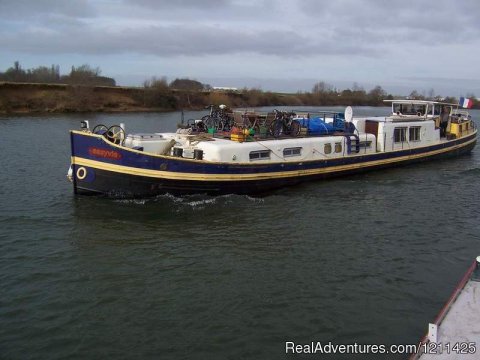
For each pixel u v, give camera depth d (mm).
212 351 10211
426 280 13609
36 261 14375
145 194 19281
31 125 51875
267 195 21609
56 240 15992
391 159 28062
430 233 17453
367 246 15992
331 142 24703
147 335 10758
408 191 23484
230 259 14664
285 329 11031
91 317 11438
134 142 20656
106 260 14492
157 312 11664
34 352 10125
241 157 21078
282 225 17766
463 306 8250
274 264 14359
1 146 35156
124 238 16188
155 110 86438
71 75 84750
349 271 14023
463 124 36188
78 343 10445
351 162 25422
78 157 18938
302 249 15562
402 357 10148
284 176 22250
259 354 10133
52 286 12875
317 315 11625
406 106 34469
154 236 16375
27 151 33188
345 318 11539
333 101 121750
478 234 17484
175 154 20281
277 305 12016
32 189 22422
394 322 11438
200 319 11375
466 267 14555
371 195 22422
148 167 18797
